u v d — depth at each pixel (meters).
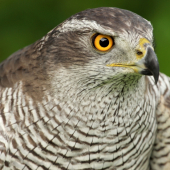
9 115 6.29
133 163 6.74
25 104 6.23
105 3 10.58
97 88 6.12
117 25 5.84
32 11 10.73
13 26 10.74
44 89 6.20
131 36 5.82
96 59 5.93
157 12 10.39
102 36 5.85
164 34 10.01
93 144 6.33
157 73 5.72
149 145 6.93
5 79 6.67
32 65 6.41
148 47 5.79
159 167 7.61
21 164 6.29
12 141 6.24
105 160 6.47
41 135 6.20
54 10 10.74
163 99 7.22
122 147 6.50
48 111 6.18
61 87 6.12
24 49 6.96
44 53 6.30
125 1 10.62
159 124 7.21
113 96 6.21
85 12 6.13
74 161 6.34
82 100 6.15
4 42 10.61
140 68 5.81
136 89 6.29
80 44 5.97
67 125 6.20
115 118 6.32
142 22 6.02
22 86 6.35
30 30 10.72
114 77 5.99
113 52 5.88
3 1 10.66
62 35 6.15
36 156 6.25
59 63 6.11
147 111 6.62
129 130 6.46
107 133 6.35
